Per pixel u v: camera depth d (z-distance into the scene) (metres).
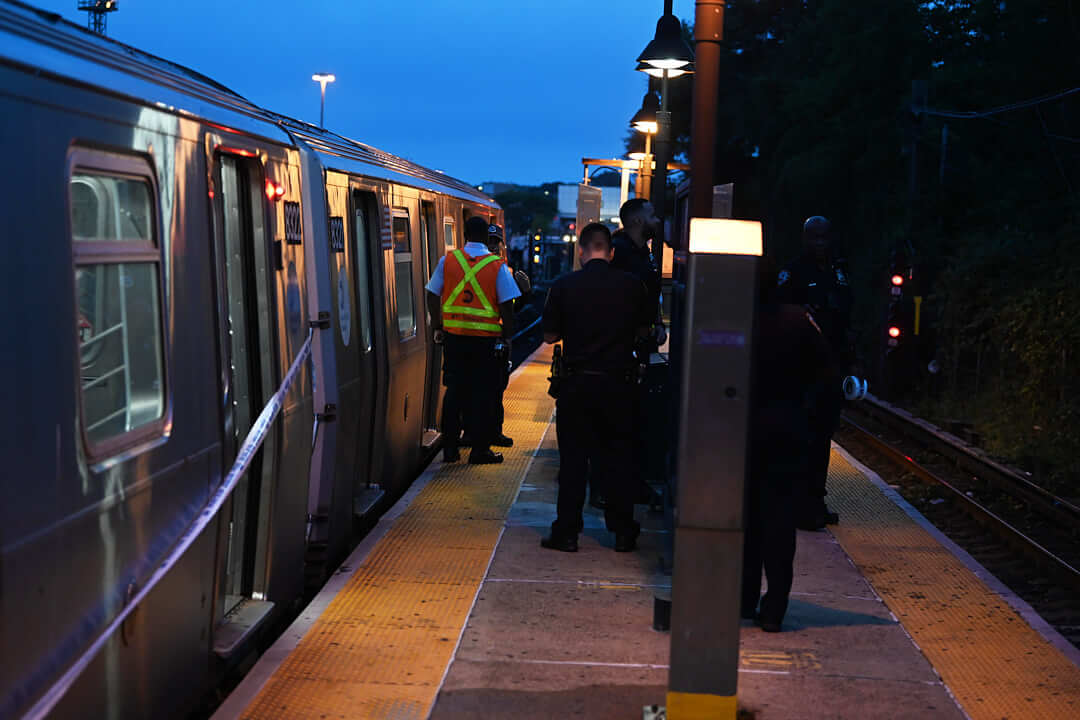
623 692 4.64
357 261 7.46
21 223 2.91
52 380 3.03
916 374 18.98
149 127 3.80
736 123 47.59
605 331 6.68
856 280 27.23
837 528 7.81
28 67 2.97
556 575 6.37
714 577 3.97
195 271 4.24
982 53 32.97
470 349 9.56
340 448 6.90
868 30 34.50
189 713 4.59
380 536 7.13
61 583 3.08
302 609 6.45
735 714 4.03
